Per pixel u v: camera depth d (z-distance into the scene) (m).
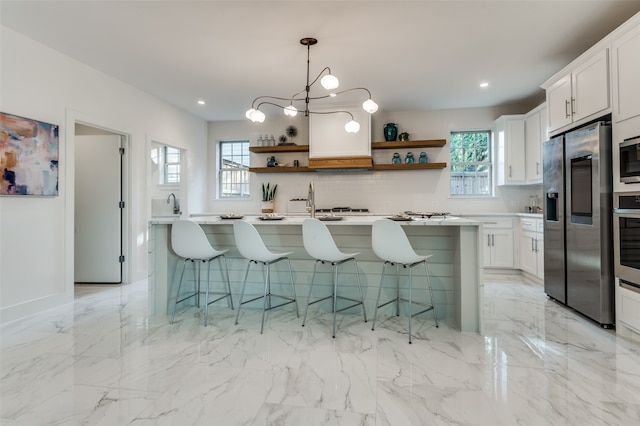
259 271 3.21
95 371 1.99
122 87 4.05
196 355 2.20
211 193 6.02
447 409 1.61
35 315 3.01
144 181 4.45
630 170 2.32
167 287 3.07
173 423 1.52
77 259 4.24
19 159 2.87
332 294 3.07
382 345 2.34
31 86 3.01
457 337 2.48
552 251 3.31
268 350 2.27
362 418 1.55
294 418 1.55
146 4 2.51
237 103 4.95
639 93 2.26
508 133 4.82
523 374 1.94
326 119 5.12
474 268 2.59
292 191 5.76
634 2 2.50
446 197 5.30
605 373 1.94
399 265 2.93
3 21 2.72
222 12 2.62
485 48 3.24
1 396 1.73
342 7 2.57
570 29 2.89
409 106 5.14
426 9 2.59
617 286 2.50
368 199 5.50
